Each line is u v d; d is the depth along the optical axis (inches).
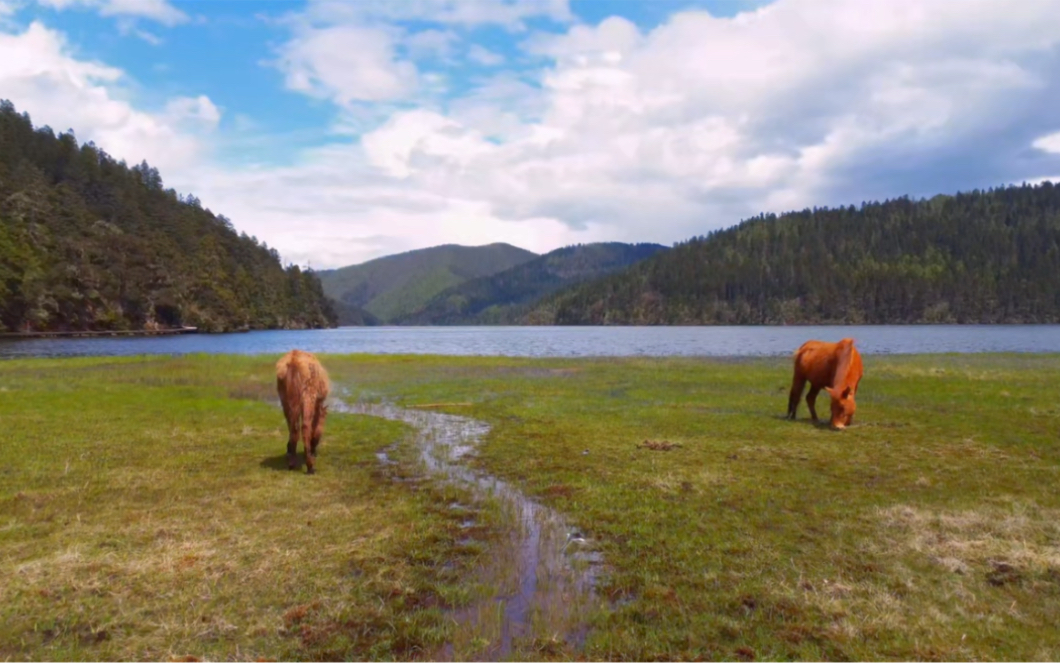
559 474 405.7
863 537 285.9
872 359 1381.6
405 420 632.4
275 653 191.0
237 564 253.3
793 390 612.1
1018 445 474.6
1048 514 312.5
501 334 4731.8
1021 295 5639.8
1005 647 193.8
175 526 297.9
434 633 202.8
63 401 710.5
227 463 429.1
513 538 290.7
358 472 412.8
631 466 422.6
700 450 469.1
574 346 2514.8
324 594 229.0
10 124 4958.2
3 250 2920.8
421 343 3009.4
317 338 3762.3
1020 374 986.7
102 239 3828.7
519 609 223.3
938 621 209.5
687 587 237.9
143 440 501.7
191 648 192.5
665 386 907.4
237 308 4739.2
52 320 3235.7
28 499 336.8
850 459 436.1
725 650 193.2
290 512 322.3
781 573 249.0
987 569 249.9
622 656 190.4
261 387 898.7
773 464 423.5
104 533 287.0
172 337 3427.7
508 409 699.4
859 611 216.5
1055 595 228.1
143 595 225.9
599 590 238.4
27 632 200.1
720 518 314.7
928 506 328.8
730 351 1984.5
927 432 528.7
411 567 256.7
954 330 3998.5
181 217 5236.2
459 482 388.2
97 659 185.2
